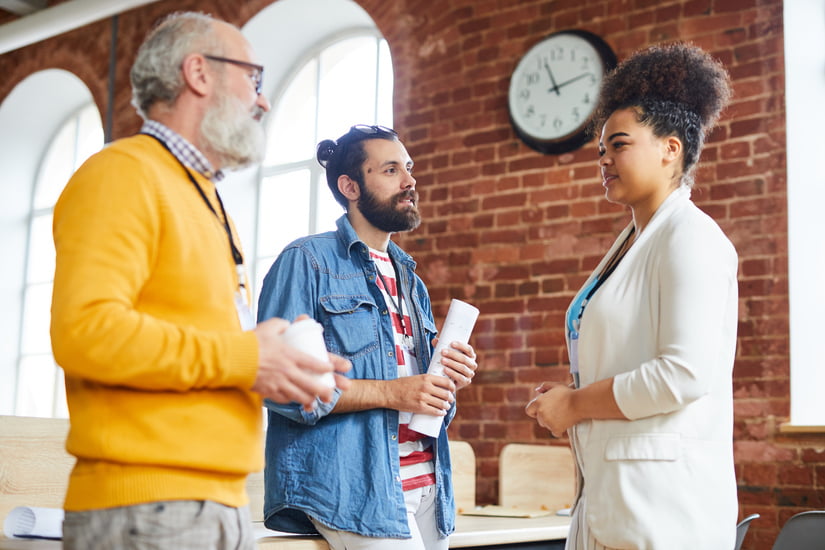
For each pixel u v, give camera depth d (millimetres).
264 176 6246
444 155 4840
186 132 1538
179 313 1421
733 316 1858
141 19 6527
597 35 4441
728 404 1836
